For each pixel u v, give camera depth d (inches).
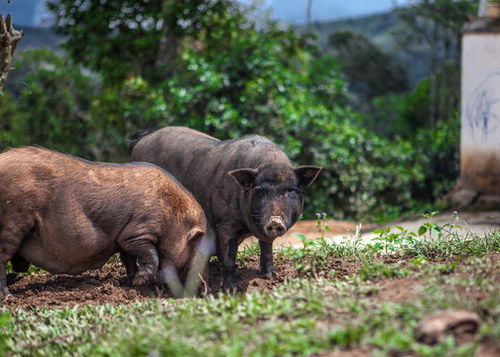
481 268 212.5
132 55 709.3
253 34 643.5
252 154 272.1
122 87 695.7
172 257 268.5
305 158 601.3
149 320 197.9
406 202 650.2
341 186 609.9
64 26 703.7
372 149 655.8
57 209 262.5
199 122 576.7
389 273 225.3
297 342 158.9
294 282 231.9
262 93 586.6
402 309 170.4
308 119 602.5
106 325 208.7
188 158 309.3
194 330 179.0
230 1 703.7
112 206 265.0
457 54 1330.0
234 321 183.8
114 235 267.4
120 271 307.7
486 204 474.9
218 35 703.7
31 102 756.6
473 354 141.6
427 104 1448.1
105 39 693.9
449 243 287.1
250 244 382.0
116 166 274.2
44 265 271.6
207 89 588.1
